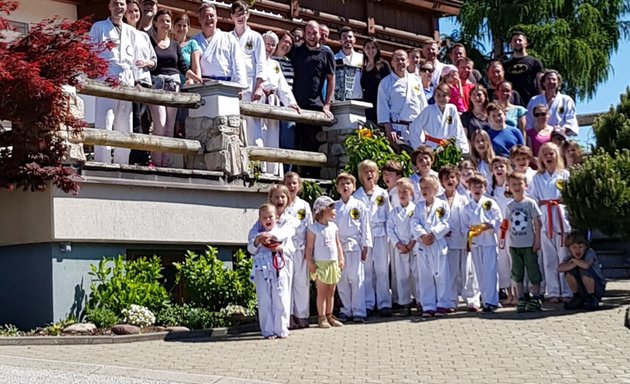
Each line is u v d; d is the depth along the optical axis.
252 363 8.87
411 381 8.05
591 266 11.67
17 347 9.72
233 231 12.67
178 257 12.35
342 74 14.30
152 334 10.38
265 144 13.60
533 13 31.92
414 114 14.02
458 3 23.34
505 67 15.59
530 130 14.57
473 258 12.18
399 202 12.16
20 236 11.33
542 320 11.03
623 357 8.92
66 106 10.96
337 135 13.96
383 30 21.58
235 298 11.83
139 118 12.70
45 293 11.17
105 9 16.61
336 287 11.93
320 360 9.00
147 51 12.30
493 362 8.79
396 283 12.29
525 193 12.38
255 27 18.66
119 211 11.52
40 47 11.10
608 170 11.96
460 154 13.30
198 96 12.62
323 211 11.22
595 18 32.38
